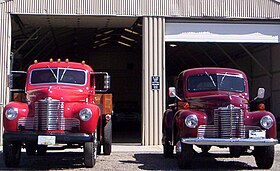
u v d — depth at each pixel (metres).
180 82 10.21
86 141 8.68
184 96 9.75
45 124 8.62
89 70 10.25
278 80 17.89
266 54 19.09
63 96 8.86
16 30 17.03
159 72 14.42
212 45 20.00
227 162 10.22
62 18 15.14
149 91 14.30
